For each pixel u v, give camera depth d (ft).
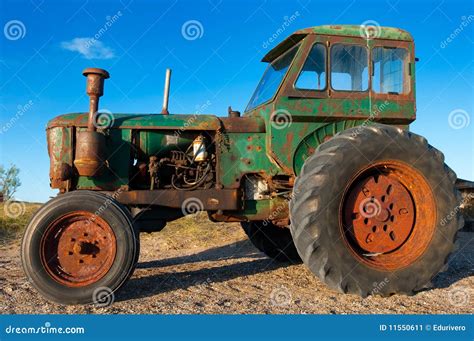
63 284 13.35
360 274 14.19
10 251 29.55
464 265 19.26
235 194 16.37
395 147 14.90
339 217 14.21
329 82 16.39
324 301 13.96
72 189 15.65
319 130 16.58
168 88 18.01
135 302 13.84
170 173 16.94
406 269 14.57
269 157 16.51
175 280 16.93
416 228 15.23
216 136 16.56
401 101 16.78
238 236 30.94
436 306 13.56
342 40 16.62
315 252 13.94
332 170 14.25
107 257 13.78
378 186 15.08
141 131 16.37
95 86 15.23
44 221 13.43
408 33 17.10
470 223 31.12
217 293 14.98
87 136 14.96
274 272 18.56
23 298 14.01
